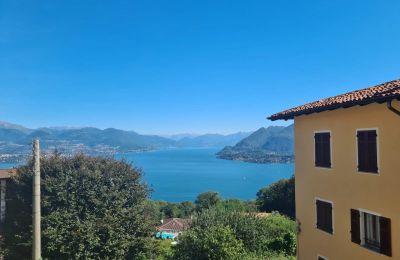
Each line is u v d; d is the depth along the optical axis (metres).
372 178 14.21
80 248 24.72
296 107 19.25
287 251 36.09
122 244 26.59
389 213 13.44
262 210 78.75
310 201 18.30
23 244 25.00
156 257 30.70
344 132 15.73
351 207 15.38
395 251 13.26
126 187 30.16
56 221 25.20
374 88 15.60
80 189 27.22
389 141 13.35
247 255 31.84
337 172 16.23
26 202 26.44
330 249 16.80
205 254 28.28
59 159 28.58
